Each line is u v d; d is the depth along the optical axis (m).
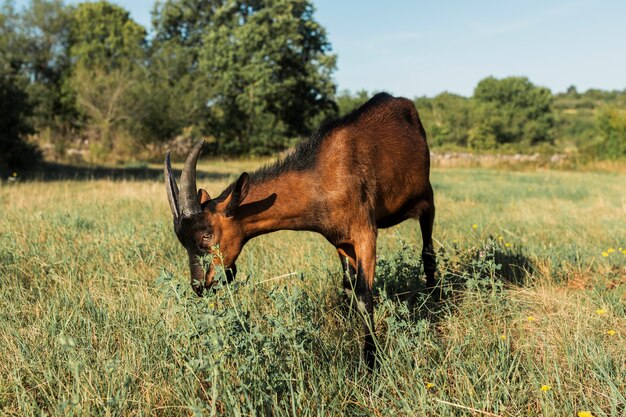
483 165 32.75
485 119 66.88
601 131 32.97
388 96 4.90
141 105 34.47
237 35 38.88
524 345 3.64
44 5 45.59
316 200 3.90
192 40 48.88
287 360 3.14
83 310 4.29
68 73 44.97
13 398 3.19
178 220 3.76
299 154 4.03
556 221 8.92
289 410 2.95
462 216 9.44
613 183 19.27
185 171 3.72
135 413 2.94
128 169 23.61
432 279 5.01
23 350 3.54
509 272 5.57
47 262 5.54
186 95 37.38
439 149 46.69
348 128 4.15
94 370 3.24
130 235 6.61
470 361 3.37
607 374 3.08
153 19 50.09
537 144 79.25
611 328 3.96
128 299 4.41
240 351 3.05
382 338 4.00
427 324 3.71
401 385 3.26
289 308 3.50
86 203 9.88
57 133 39.50
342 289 4.62
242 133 40.09
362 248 4.00
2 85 19.52
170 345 3.46
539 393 2.99
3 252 5.81
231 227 3.79
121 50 47.97
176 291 3.26
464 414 2.80
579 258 6.05
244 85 40.06
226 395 2.84
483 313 4.25
